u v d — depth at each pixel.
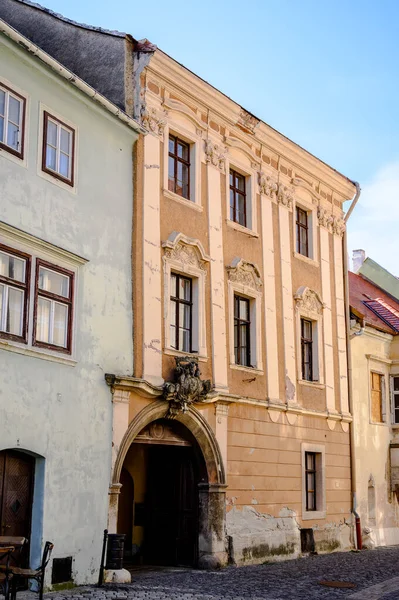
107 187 17.67
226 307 21.25
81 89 16.67
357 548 25.84
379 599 14.90
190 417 19.22
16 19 21.39
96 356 16.58
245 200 23.12
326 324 26.06
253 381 21.89
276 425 22.70
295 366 24.00
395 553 24.89
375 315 31.36
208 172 21.34
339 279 27.27
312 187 26.23
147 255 18.55
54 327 15.54
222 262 21.33
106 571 16.03
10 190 14.70
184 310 20.08
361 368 28.27
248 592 15.30
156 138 19.45
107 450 16.56
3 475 14.27
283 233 24.36
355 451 26.88
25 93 15.40
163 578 17.28
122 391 17.06
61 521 15.09
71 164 16.56
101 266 17.11
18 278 14.68
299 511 23.17
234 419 20.95
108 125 17.89
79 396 15.92
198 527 19.67
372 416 28.59
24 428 14.37
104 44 19.53
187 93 20.66
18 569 12.63
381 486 28.44
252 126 22.98
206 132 21.47
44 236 15.46
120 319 17.50
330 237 27.14
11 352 14.21
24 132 15.24
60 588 14.76
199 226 20.66
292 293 24.38
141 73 19.27
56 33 20.48
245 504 20.88
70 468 15.46
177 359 18.84
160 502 20.88
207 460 19.78
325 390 25.48
